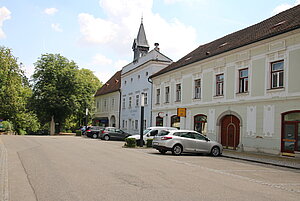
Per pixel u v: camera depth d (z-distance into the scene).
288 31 17.14
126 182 8.44
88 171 10.20
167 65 37.03
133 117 42.28
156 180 8.90
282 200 7.01
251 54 20.45
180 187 8.02
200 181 9.05
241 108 21.14
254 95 20.00
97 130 39.56
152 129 25.41
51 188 7.57
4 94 42.59
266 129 18.84
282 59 17.97
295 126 17.05
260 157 17.27
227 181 9.27
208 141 18.33
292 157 16.95
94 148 20.19
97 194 6.97
